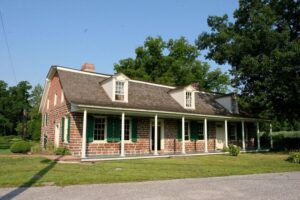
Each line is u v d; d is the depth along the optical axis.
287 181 9.25
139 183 8.50
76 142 16.39
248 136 27.41
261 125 34.69
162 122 20.92
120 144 18.34
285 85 20.14
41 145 23.22
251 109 27.45
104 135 17.75
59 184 8.01
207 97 26.27
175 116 20.09
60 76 17.84
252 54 22.05
